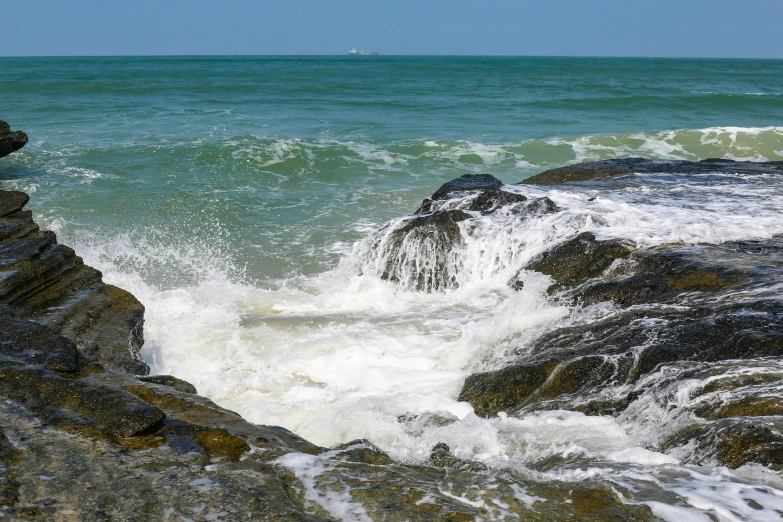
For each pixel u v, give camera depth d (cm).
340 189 1717
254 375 786
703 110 3469
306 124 2797
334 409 687
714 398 547
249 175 1831
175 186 1683
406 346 826
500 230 1079
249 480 415
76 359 589
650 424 561
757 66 11788
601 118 3144
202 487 405
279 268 1178
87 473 417
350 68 8188
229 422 510
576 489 424
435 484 431
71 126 2628
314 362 797
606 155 2261
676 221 1059
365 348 820
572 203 1183
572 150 2298
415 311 962
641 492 422
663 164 1590
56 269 805
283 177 1831
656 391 589
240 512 380
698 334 665
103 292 810
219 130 2584
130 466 427
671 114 3319
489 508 399
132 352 710
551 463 509
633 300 826
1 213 943
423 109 3347
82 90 4062
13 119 2797
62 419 476
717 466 471
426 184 1784
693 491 421
